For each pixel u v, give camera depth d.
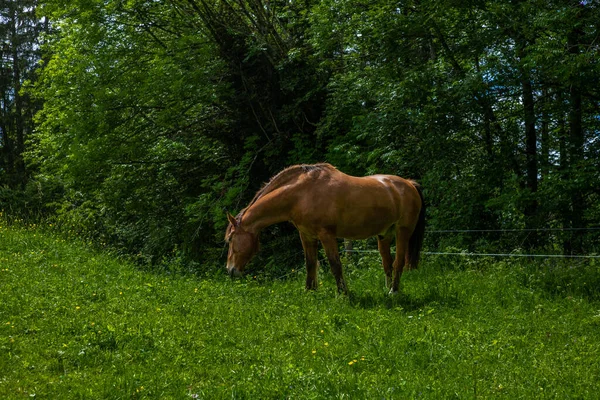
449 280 10.85
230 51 19.86
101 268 12.65
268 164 19.73
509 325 7.97
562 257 11.73
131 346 7.08
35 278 10.80
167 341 7.20
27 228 17.70
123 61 20.12
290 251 18.20
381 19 15.23
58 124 20.94
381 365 6.44
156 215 21.62
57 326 7.75
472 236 14.17
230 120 20.44
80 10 19.38
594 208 13.61
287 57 19.34
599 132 13.57
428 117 14.40
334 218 9.90
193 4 19.50
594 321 8.02
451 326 7.99
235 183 19.33
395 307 8.97
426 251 14.45
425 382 5.89
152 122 20.92
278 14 19.84
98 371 6.32
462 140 14.79
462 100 13.79
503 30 13.43
